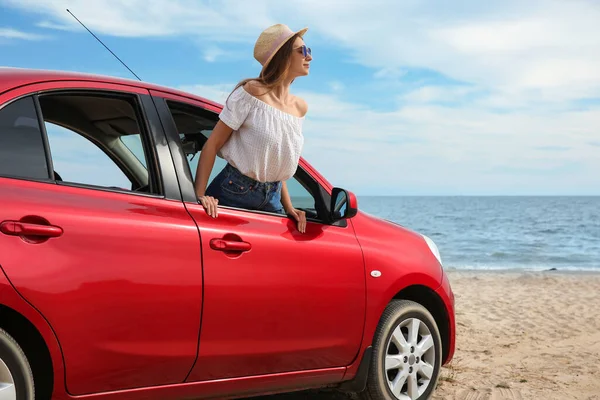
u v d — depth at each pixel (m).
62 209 2.69
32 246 2.57
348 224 3.92
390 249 4.06
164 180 3.09
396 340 4.06
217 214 3.22
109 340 2.77
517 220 75.62
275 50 3.34
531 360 6.06
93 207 2.80
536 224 64.00
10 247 2.51
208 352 3.11
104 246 2.76
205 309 3.07
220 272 3.12
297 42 3.39
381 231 4.12
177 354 3.00
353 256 3.78
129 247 2.83
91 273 2.71
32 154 2.70
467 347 6.60
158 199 3.04
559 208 140.50
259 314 3.29
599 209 128.75
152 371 2.94
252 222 3.38
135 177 3.15
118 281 2.78
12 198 2.56
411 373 4.15
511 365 5.83
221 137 3.33
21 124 2.70
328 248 3.67
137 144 3.15
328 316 3.63
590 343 6.98
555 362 6.00
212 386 3.21
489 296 11.11
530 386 5.11
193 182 3.23
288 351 3.46
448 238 42.56
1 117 2.65
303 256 3.52
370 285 3.84
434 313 4.46
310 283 3.52
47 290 2.58
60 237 2.64
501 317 8.65
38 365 2.69
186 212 3.11
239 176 3.40
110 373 2.80
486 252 29.44
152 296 2.88
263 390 3.45
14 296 2.49
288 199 3.67
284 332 3.42
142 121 3.15
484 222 70.12
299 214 3.61
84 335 2.70
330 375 3.74
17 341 2.65
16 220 2.53
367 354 3.88
